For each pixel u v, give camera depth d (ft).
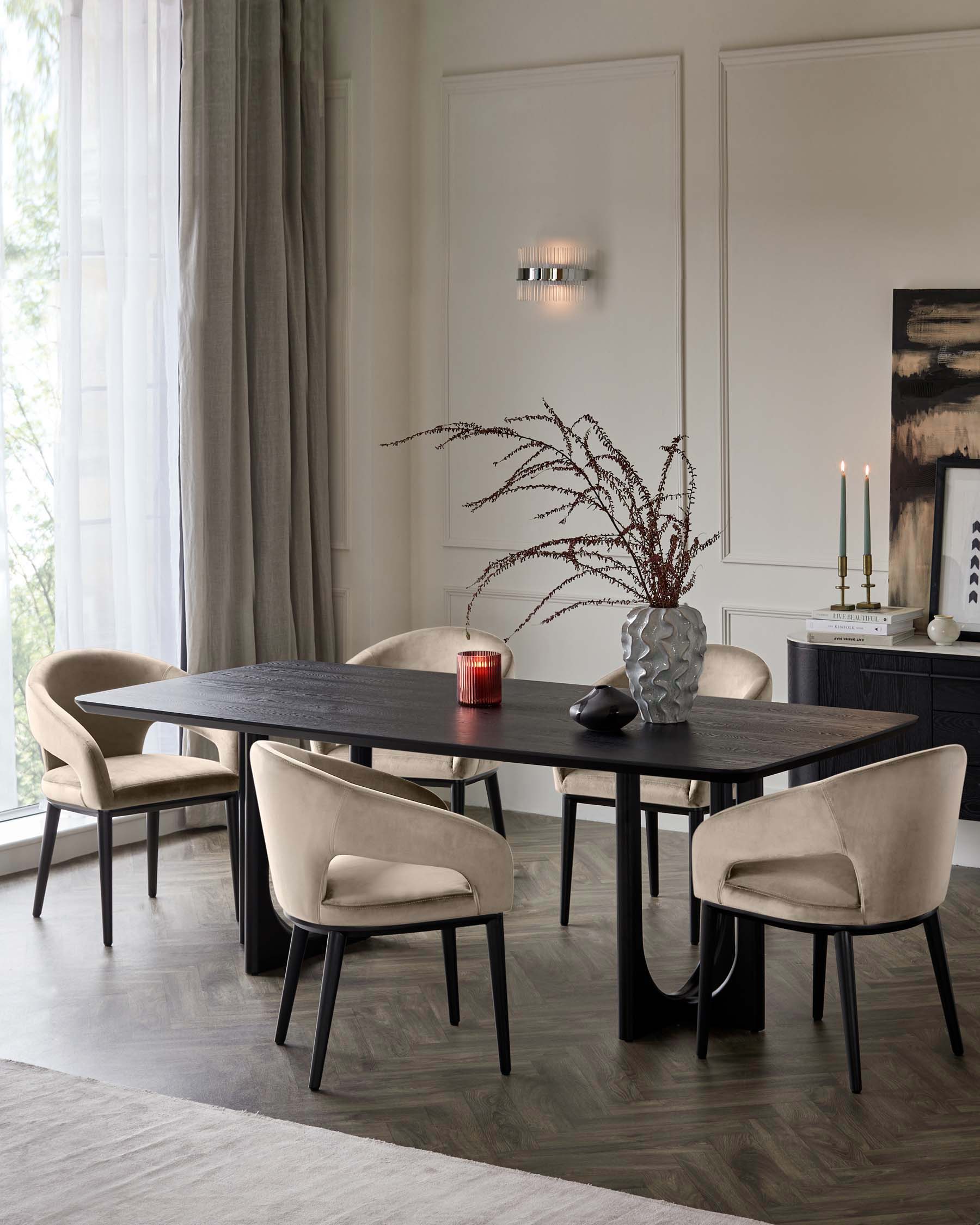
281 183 17.24
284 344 17.38
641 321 17.28
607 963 12.48
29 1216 5.49
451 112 18.20
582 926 13.53
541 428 18.01
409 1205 5.58
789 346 16.55
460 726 10.84
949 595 15.52
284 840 9.77
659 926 13.58
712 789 11.00
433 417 18.71
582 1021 11.15
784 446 16.66
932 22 15.70
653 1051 10.54
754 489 16.85
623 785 10.63
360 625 18.49
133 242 16.12
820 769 15.24
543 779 18.28
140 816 16.51
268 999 11.58
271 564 17.51
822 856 10.43
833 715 11.28
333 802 9.47
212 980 12.01
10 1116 6.43
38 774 15.80
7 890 14.53
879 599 16.25
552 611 18.02
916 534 15.76
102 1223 5.43
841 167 16.14
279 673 13.56
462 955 12.70
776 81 16.35
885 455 16.16
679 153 16.89
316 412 18.04
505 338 18.11
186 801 13.20
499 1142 9.04
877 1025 11.00
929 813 9.51
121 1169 5.90
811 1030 10.96
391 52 18.10
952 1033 10.35
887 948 12.86
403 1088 9.87
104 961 12.46
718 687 13.42
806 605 16.67
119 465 15.97
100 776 12.68
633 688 11.01
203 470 16.55
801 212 16.37
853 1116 9.41
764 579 16.88
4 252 14.89
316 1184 5.76
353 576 18.47
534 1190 5.76
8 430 15.15
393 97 18.19
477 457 18.43
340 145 18.04
